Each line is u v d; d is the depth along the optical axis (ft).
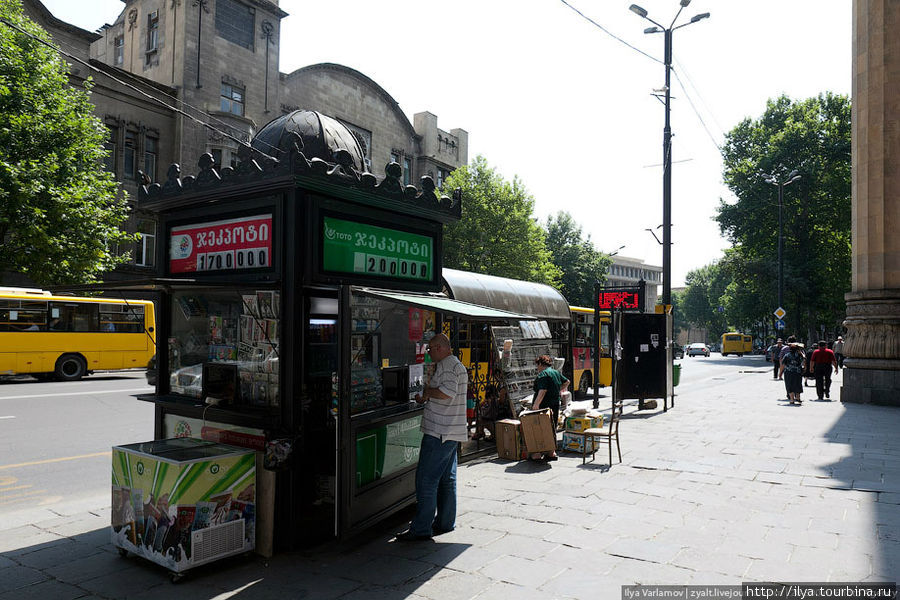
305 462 15.44
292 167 14.42
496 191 116.47
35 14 77.51
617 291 44.24
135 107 86.99
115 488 14.49
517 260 116.26
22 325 59.77
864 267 49.98
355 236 16.72
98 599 12.10
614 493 20.18
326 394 16.22
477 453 26.43
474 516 17.63
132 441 29.58
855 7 51.60
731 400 51.13
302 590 12.53
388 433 16.94
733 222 153.89
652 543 15.24
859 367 48.83
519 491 20.51
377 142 129.39
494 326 30.58
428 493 15.53
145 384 56.90
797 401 48.37
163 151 90.07
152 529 13.35
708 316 333.62
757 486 21.04
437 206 19.51
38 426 33.27
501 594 12.27
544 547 14.99
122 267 85.10
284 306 14.93
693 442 29.91
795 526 16.56
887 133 48.80
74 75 79.97
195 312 17.44
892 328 47.91
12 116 59.82
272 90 104.17
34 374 63.62
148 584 12.85
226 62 96.78
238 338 16.28
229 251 16.49
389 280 18.03
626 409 44.47
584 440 25.43
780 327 104.17
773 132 152.46
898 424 36.32
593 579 13.00
